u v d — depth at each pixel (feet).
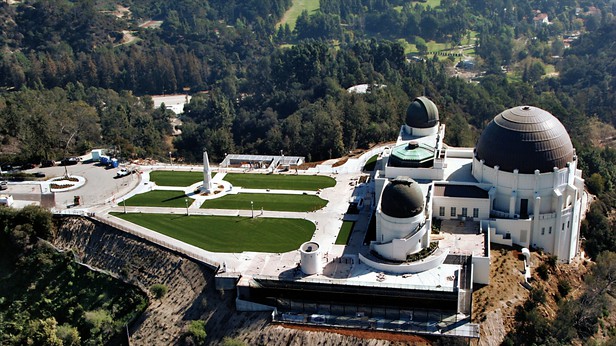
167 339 426.51
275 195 570.46
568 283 450.30
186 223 521.65
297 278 431.43
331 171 620.90
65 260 497.87
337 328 404.36
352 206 540.11
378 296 412.36
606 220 551.18
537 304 415.23
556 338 398.21
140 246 495.00
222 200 563.89
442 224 481.05
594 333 426.51
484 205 474.90
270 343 403.75
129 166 647.15
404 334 393.29
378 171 529.86
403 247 435.53
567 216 481.46
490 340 387.75
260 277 431.84
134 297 463.01
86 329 452.35
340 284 417.69
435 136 575.79
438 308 404.98
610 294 468.34
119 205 557.33
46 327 435.12
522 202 479.00
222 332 422.00
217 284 442.91
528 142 470.80
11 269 500.33
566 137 481.87
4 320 465.88
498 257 454.81
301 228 506.89
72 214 533.96
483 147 494.59
